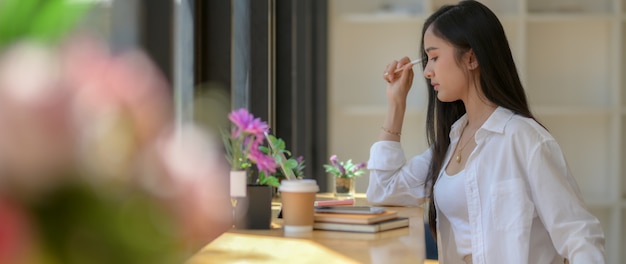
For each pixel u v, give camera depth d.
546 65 5.77
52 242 0.27
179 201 0.30
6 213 0.26
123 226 0.28
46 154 0.27
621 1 5.56
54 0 0.28
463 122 2.50
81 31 0.32
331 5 5.73
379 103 5.79
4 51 0.27
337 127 5.79
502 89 2.37
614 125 5.64
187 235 0.31
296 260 1.50
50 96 0.27
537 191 2.18
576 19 5.57
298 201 1.89
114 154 0.29
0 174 0.26
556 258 2.28
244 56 3.38
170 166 0.30
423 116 5.78
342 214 1.96
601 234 2.12
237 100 3.38
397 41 5.77
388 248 1.67
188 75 2.42
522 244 2.20
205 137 0.35
